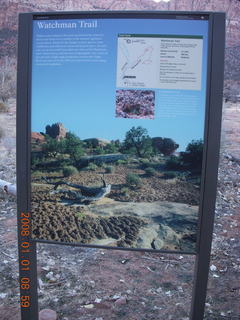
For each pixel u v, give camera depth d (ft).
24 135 6.22
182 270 10.91
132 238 6.23
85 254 11.64
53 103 6.14
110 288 9.80
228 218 13.78
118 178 6.17
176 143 5.97
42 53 6.07
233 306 9.22
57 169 6.29
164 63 5.85
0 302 9.11
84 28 5.94
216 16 5.68
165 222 6.15
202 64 5.81
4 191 14.44
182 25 5.76
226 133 19.02
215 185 5.92
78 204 6.31
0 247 11.64
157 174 6.08
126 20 5.83
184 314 8.89
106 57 5.94
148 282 10.18
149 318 8.70
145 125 5.99
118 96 5.99
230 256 11.46
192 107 5.89
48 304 9.10
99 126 6.09
